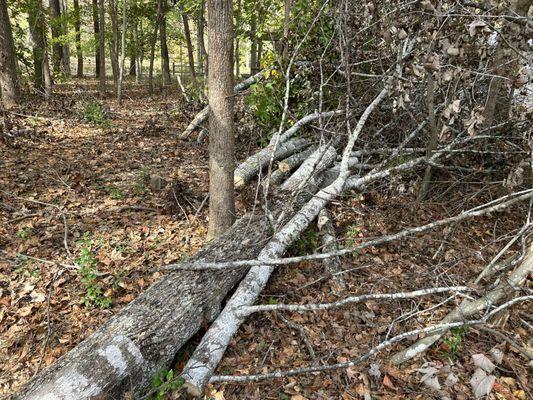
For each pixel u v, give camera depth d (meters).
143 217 5.36
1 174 6.17
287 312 4.00
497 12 3.81
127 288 4.07
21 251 4.52
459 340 3.60
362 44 6.14
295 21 6.95
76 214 5.29
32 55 13.07
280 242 4.29
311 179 5.51
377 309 4.14
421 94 5.53
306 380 3.33
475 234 5.45
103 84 13.50
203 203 5.46
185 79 21.66
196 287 3.63
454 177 6.05
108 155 7.38
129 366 2.85
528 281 4.38
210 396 3.04
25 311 3.77
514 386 3.38
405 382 3.37
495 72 5.01
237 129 8.19
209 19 3.95
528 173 5.80
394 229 5.33
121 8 15.57
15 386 3.14
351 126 6.70
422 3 3.48
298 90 7.11
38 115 9.56
